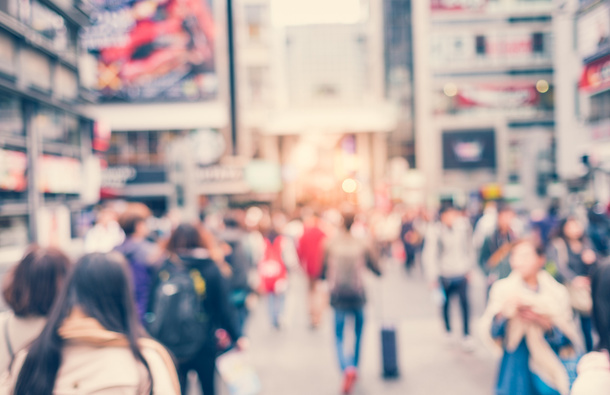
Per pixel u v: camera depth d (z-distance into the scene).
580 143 20.22
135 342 1.87
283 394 5.52
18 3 13.71
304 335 8.38
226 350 3.96
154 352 1.92
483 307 9.82
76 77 18.19
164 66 31.33
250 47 37.16
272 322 8.92
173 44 31.23
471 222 18.61
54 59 16.02
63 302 1.86
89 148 18.95
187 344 3.47
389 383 5.73
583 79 18.25
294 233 12.14
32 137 14.55
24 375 1.72
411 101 44.06
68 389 1.71
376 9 44.25
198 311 3.59
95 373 1.75
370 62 45.56
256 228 10.71
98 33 30.73
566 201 19.33
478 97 41.88
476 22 41.94
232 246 7.00
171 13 31.11
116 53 30.91
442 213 7.21
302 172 40.84
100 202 19.12
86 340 1.77
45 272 2.33
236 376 4.17
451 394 5.32
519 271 3.51
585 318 5.38
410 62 44.09
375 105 42.72
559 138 21.86
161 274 3.68
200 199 32.19
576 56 20.30
